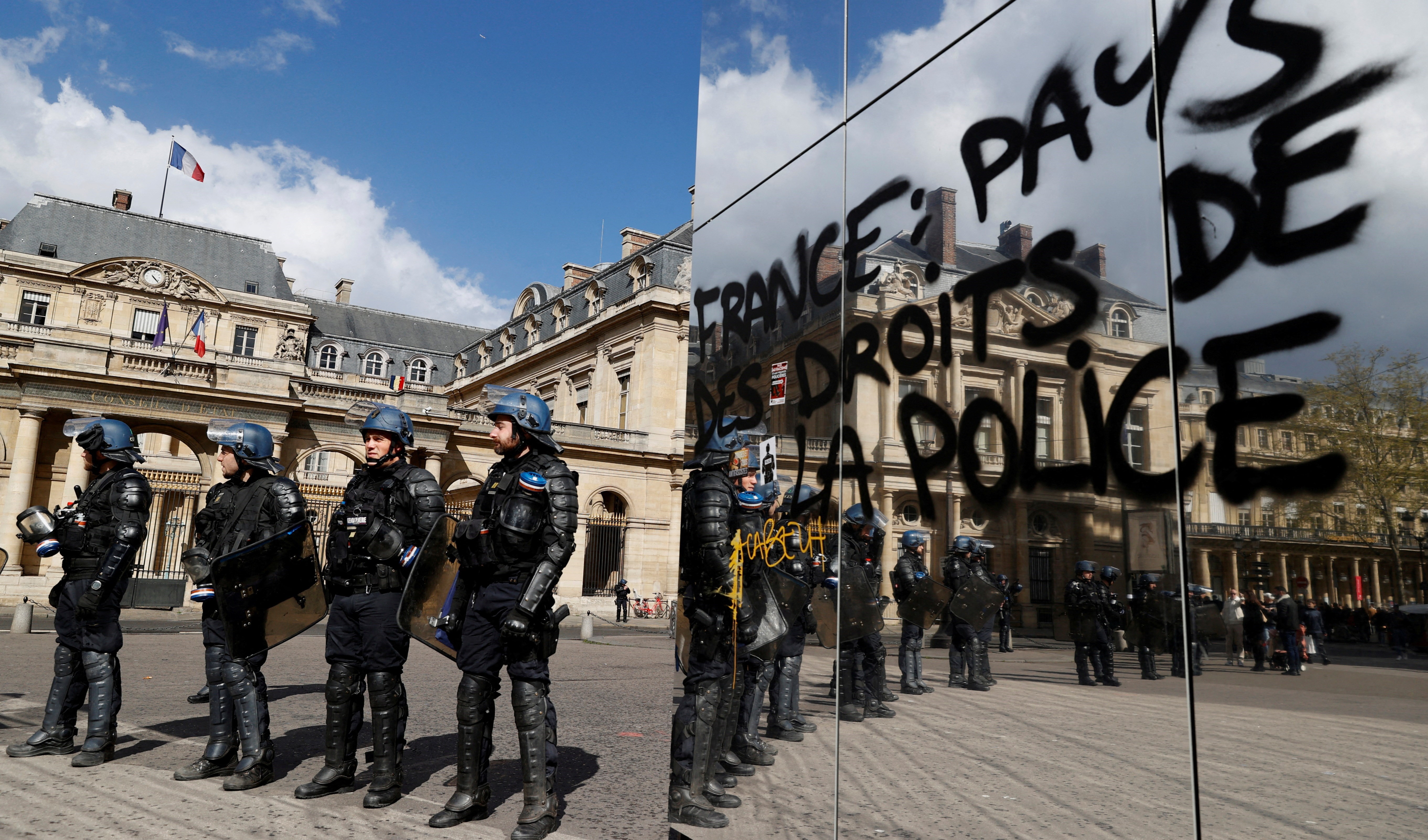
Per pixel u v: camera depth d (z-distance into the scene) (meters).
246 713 4.21
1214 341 1.30
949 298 1.92
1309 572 1.12
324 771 4.09
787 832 2.23
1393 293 1.07
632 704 7.61
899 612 1.94
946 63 2.01
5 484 27.88
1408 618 1.01
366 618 3.93
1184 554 1.31
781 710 2.32
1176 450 1.34
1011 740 1.60
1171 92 1.42
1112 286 1.50
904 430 2.03
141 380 27.00
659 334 36.06
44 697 7.03
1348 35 1.15
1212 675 1.24
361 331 58.66
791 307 2.63
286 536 4.42
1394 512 1.03
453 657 4.15
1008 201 1.77
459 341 62.91
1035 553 1.59
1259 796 1.17
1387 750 1.01
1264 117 1.26
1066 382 1.57
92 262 45.34
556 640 3.59
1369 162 1.11
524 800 3.80
